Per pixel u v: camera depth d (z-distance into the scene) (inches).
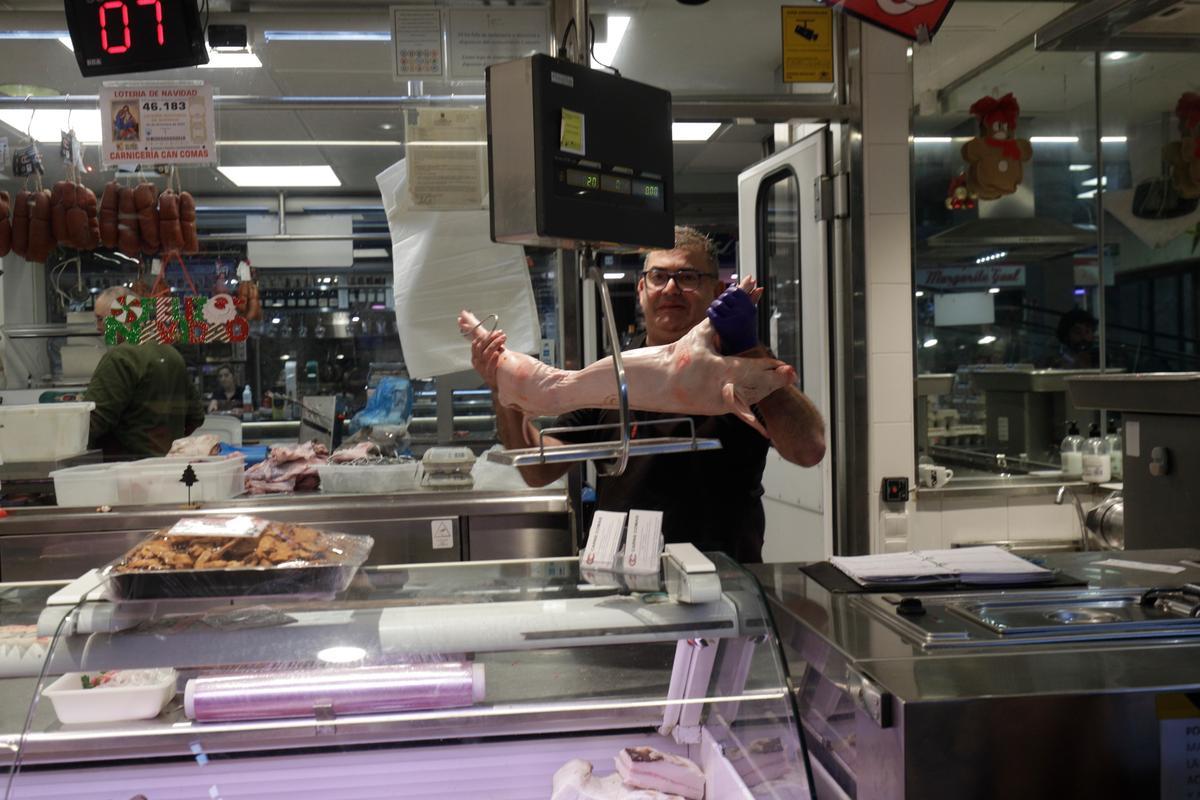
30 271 105.3
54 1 102.0
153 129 102.8
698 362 44.4
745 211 149.4
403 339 108.0
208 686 46.9
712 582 48.1
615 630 46.6
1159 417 75.8
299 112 104.7
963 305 130.9
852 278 121.4
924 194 129.0
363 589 49.6
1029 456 133.3
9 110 102.3
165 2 94.5
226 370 109.7
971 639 47.8
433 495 103.3
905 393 123.0
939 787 40.6
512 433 57.4
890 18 80.1
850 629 50.5
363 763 50.4
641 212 46.7
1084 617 50.9
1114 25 65.2
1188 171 135.6
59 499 99.3
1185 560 66.5
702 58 121.5
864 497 122.5
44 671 43.3
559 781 50.2
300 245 109.2
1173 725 41.9
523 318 107.3
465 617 46.4
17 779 47.1
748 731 46.8
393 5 105.3
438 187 105.7
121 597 45.3
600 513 55.2
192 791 48.7
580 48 59.1
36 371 106.3
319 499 102.3
